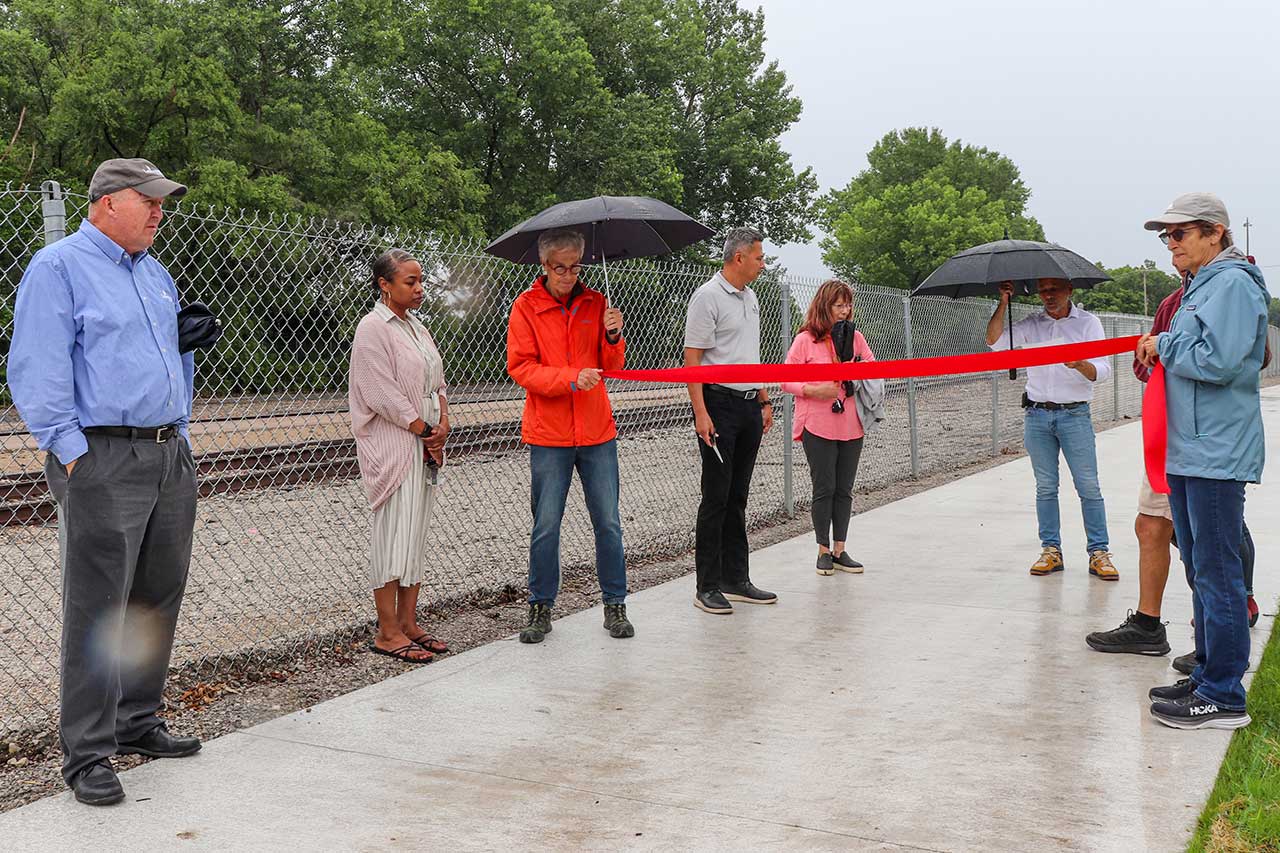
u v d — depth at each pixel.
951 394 13.38
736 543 5.81
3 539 7.11
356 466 7.45
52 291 3.08
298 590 6.24
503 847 2.91
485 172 37.12
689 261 39.75
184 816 3.12
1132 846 2.88
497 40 36.19
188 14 27.75
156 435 3.30
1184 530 3.95
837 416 6.45
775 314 8.82
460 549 7.40
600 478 5.11
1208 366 3.62
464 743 3.71
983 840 2.92
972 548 7.28
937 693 4.23
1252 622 5.04
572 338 4.99
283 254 6.20
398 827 3.04
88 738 3.21
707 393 5.50
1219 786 3.26
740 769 3.46
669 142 41.41
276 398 6.48
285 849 2.90
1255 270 3.68
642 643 5.00
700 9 48.53
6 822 3.08
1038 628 5.22
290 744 3.71
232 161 25.98
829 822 3.05
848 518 6.62
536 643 5.02
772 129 47.00
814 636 5.11
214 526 7.88
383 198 29.41
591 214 4.70
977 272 6.32
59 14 28.30
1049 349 4.38
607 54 40.94
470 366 6.86
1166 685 4.31
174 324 3.43
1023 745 3.66
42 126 27.48
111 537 3.19
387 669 4.70
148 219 3.26
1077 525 8.12
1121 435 15.00
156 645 3.54
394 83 36.31
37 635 5.35
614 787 3.32
